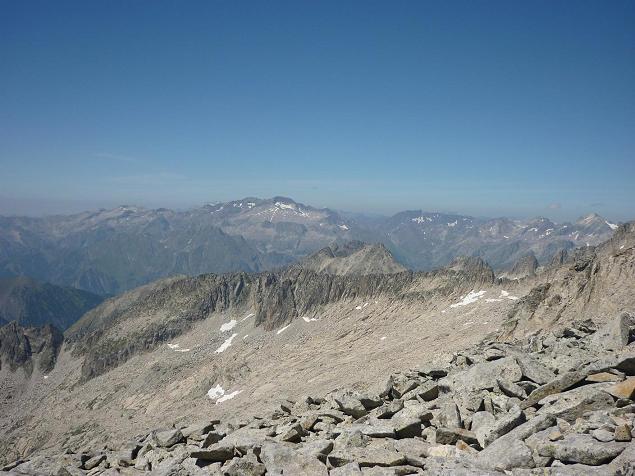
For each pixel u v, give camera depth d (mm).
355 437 21781
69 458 27109
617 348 27938
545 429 19047
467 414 23250
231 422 29719
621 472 14914
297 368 157750
